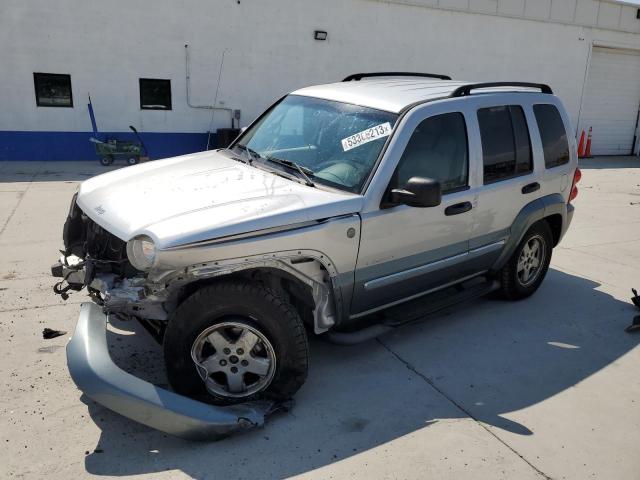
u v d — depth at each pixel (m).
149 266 2.97
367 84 4.70
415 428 3.34
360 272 3.65
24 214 7.70
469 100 4.36
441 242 4.13
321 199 3.45
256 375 3.38
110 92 13.92
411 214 3.81
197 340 3.16
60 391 3.49
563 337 4.68
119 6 13.45
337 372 3.94
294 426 3.29
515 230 4.81
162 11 13.86
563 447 3.24
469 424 3.41
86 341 3.07
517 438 3.30
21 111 13.34
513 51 18.62
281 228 3.22
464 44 17.77
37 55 13.12
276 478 2.85
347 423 3.35
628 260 6.96
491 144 4.47
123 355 3.91
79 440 3.06
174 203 3.35
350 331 3.96
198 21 14.24
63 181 10.57
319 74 15.91
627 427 3.47
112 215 3.33
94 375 2.92
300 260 3.38
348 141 3.91
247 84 15.16
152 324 3.54
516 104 4.81
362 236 3.56
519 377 4.01
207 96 14.84
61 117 13.69
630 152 22.19
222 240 3.04
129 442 3.06
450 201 4.09
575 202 10.84
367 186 3.60
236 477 2.84
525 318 5.03
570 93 20.09
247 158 4.23
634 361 4.33
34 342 4.07
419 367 4.07
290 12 15.12
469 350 4.38
